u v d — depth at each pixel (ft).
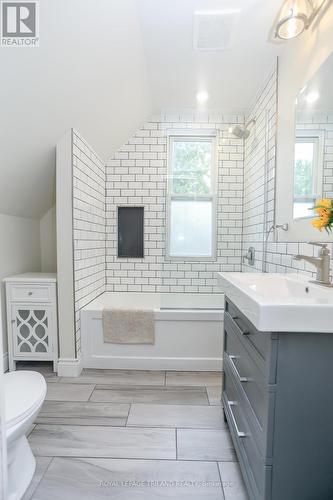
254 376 3.23
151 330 7.24
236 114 9.41
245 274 5.31
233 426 4.31
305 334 2.70
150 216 10.05
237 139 9.36
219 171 9.43
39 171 6.97
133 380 6.76
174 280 9.57
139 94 7.95
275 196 6.55
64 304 6.81
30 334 6.94
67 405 5.71
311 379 2.73
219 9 5.09
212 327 7.26
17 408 3.59
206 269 9.55
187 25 5.50
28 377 4.34
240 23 5.42
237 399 4.12
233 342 4.48
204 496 3.77
